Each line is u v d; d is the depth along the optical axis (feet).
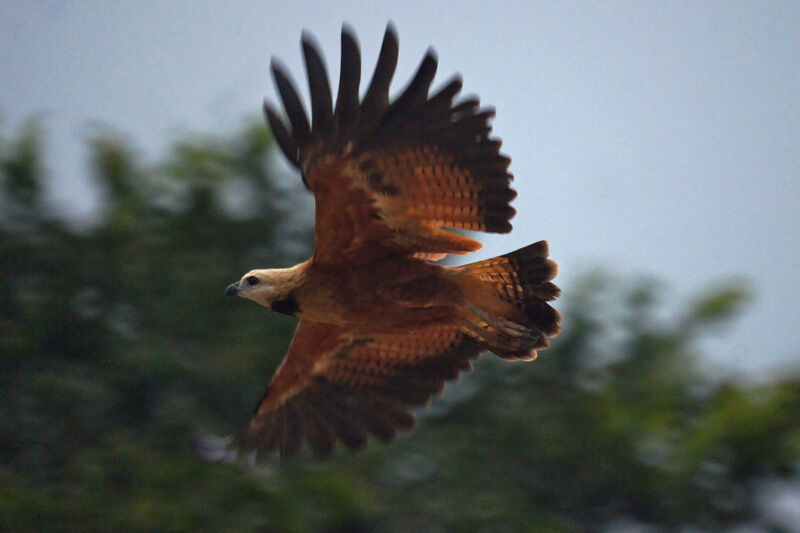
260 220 58.90
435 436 56.44
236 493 50.80
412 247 44.45
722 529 55.21
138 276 56.18
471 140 41.68
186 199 59.00
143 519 48.55
